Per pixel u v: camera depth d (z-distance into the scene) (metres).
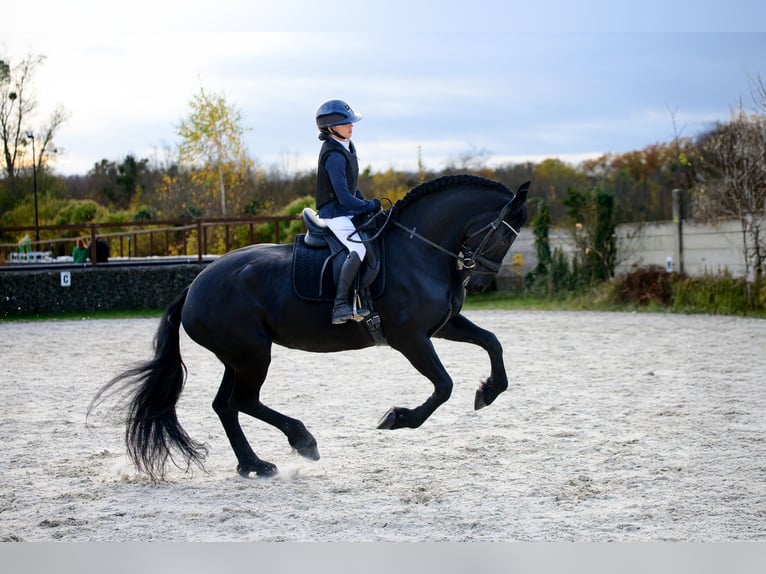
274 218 21.62
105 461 6.47
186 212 32.12
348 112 5.96
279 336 6.04
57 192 37.62
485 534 4.61
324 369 11.09
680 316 17.02
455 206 5.93
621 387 9.23
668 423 7.38
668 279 18.72
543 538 4.53
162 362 5.91
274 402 8.69
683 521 4.77
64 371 11.14
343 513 5.02
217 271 6.09
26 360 12.22
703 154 21.53
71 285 20.77
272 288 5.96
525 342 13.49
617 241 20.73
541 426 7.37
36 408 8.59
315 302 5.87
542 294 21.19
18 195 35.69
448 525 4.76
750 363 10.76
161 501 5.38
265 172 38.66
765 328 14.59
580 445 6.63
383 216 6.04
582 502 5.15
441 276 5.90
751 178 18.14
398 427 5.74
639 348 12.46
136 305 21.14
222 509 5.14
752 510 4.94
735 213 18.36
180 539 4.61
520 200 5.79
